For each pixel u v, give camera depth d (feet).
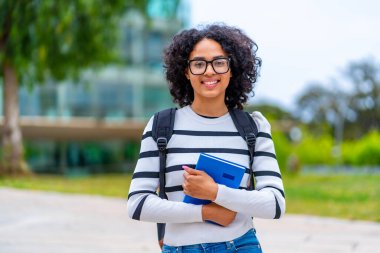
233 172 7.54
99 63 59.31
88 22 54.13
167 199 7.95
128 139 109.40
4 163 55.67
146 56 99.86
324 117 278.46
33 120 87.45
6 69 55.67
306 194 43.37
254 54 8.67
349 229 26.94
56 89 90.89
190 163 7.82
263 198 7.59
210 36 8.12
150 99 101.19
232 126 8.10
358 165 128.88
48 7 50.65
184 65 8.32
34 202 34.71
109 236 24.48
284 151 79.92
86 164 104.32
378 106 273.95
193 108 8.20
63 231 25.49
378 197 39.86
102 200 36.81
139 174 7.99
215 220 7.67
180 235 7.85
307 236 25.03
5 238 23.58
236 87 8.65
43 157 100.27
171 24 97.91
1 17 52.29
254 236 8.11
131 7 57.93
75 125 90.74
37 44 52.49
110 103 96.53
